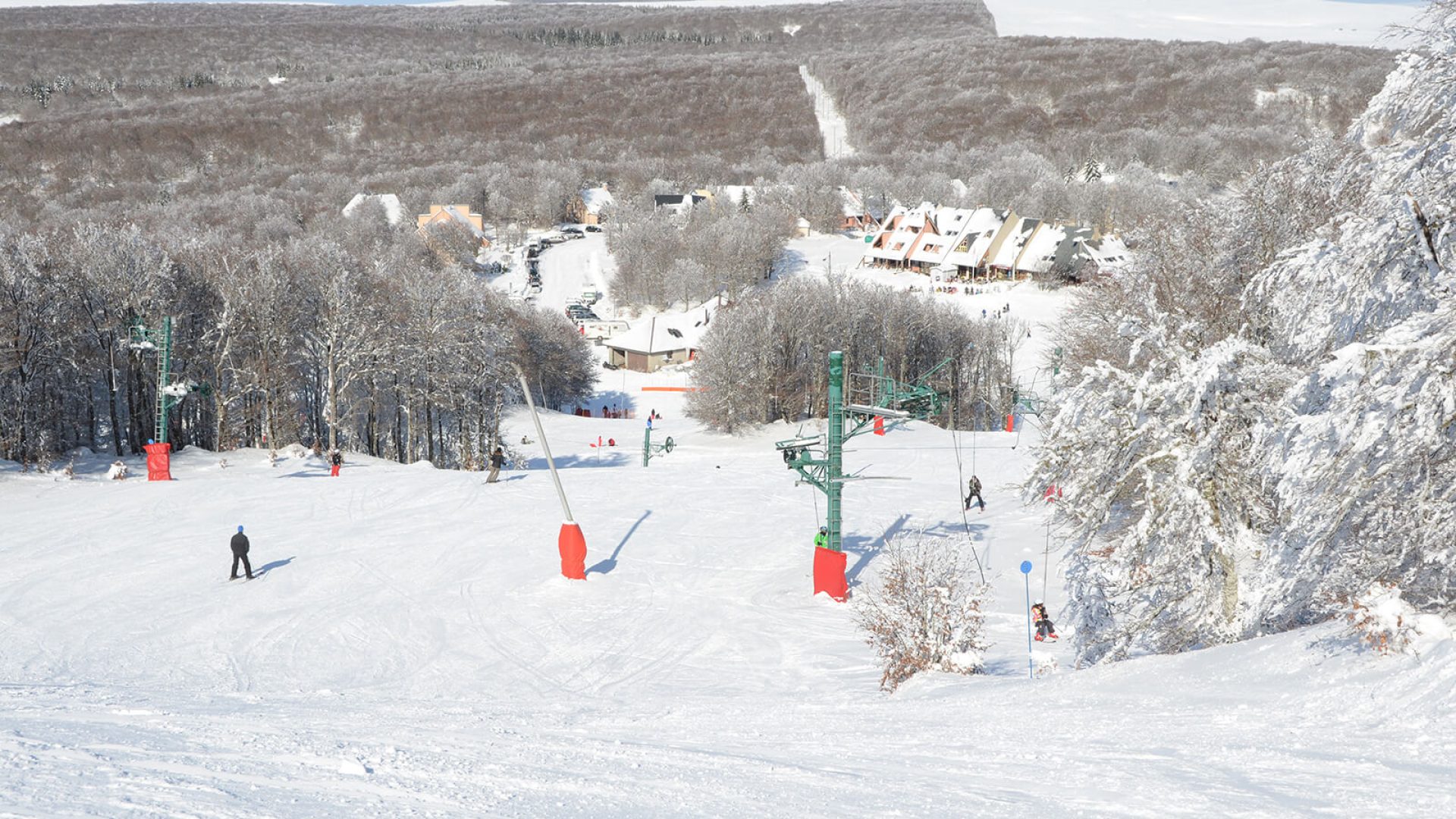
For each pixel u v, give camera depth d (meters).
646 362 170.62
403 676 33.41
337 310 87.06
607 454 94.19
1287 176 44.81
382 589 42.72
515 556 47.62
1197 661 19.25
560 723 18.28
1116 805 10.65
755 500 60.50
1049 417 31.80
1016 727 16.16
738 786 11.45
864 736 16.12
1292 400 19.77
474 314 106.38
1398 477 18.66
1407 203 18.11
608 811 9.80
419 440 106.12
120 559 45.88
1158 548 27.17
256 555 46.94
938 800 10.84
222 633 37.19
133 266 85.19
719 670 34.06
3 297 75.88
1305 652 17.80
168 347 68.75
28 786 9.27
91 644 35.25
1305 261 19.64
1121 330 28.05
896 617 33.03
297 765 11.61
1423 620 16.64
